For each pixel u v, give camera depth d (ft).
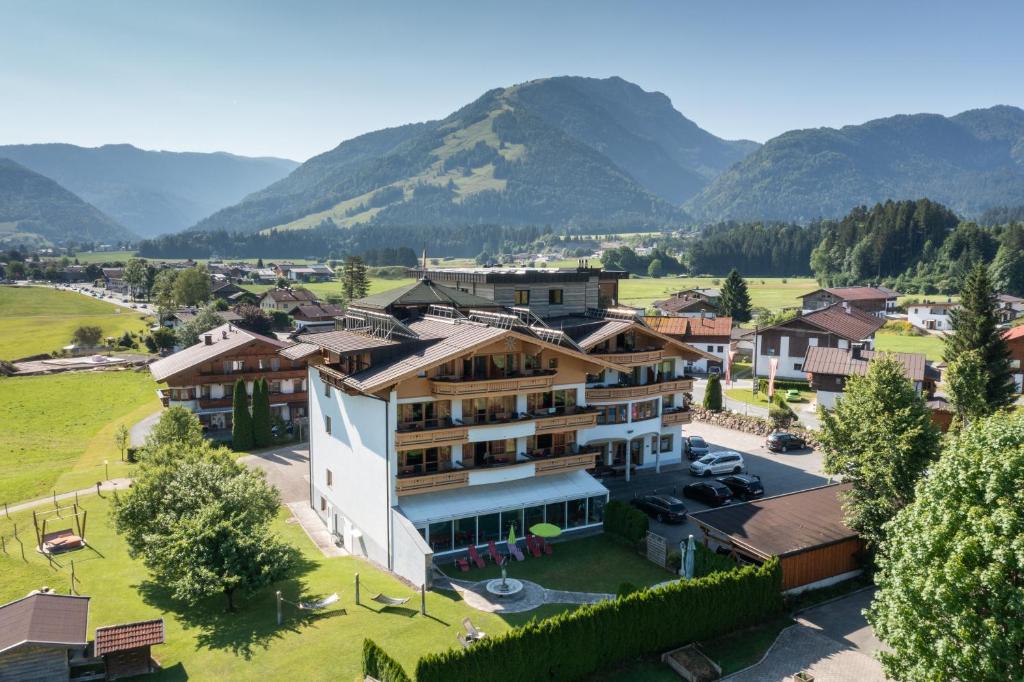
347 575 147.54
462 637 117.60
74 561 150.10
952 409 231.30
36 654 100.42
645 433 212.23
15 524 172.65
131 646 105.70
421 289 224.33
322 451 190.80
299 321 561.84
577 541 165.07
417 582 141.90
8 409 329.93
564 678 109.29
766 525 146.92
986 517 86.89
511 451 172.55
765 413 286.25
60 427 300.61
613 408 205.98
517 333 158.92
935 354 423.23
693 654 117.08
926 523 95.61
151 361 452.35
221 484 140.46
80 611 110.11
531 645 105.29
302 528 185.88
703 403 284.20
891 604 94.89
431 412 161.07
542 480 174.29
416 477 154.40
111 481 211.41
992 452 94.17
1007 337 317.83
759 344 350.84
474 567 150.51
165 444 175.32
